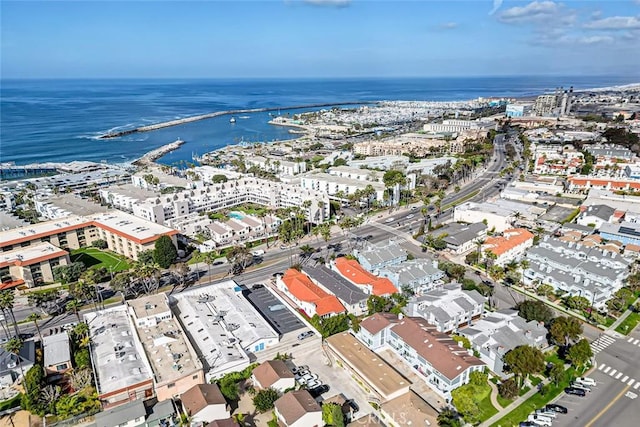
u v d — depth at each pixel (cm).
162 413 9225
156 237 17512
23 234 17962
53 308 14250
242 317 12656
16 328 12544
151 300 12825
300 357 11450
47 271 16125
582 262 15362
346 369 10875
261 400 9338
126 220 19825
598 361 11094
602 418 9175
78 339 11862
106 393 9431
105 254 18750
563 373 10450
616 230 18312
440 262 16375
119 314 12762
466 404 9050
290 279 14800
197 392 9469
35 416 9475
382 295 13938
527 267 15175
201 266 17262
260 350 11681
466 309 12606
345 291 14062
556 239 17175
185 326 12250
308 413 8750
